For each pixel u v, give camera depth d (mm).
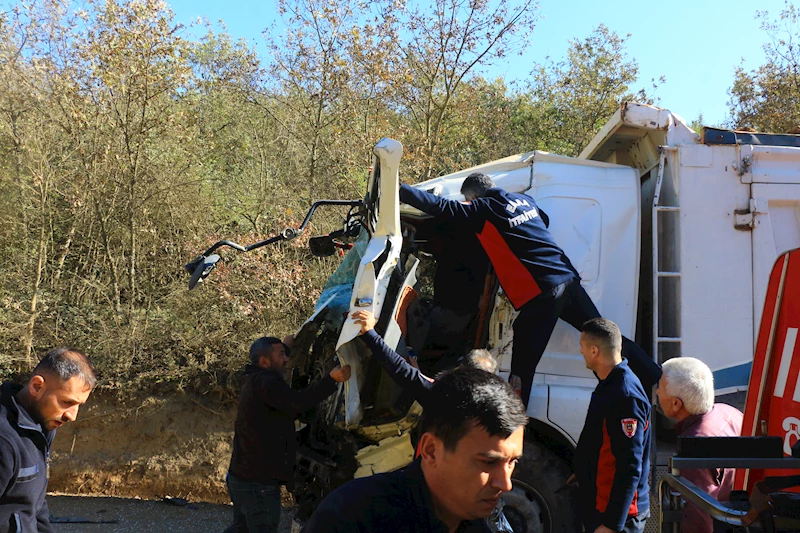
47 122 7895
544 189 4430
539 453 3984
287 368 4457
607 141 4902
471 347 4297
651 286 4414
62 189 8016
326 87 9062
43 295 7207
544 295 3871
